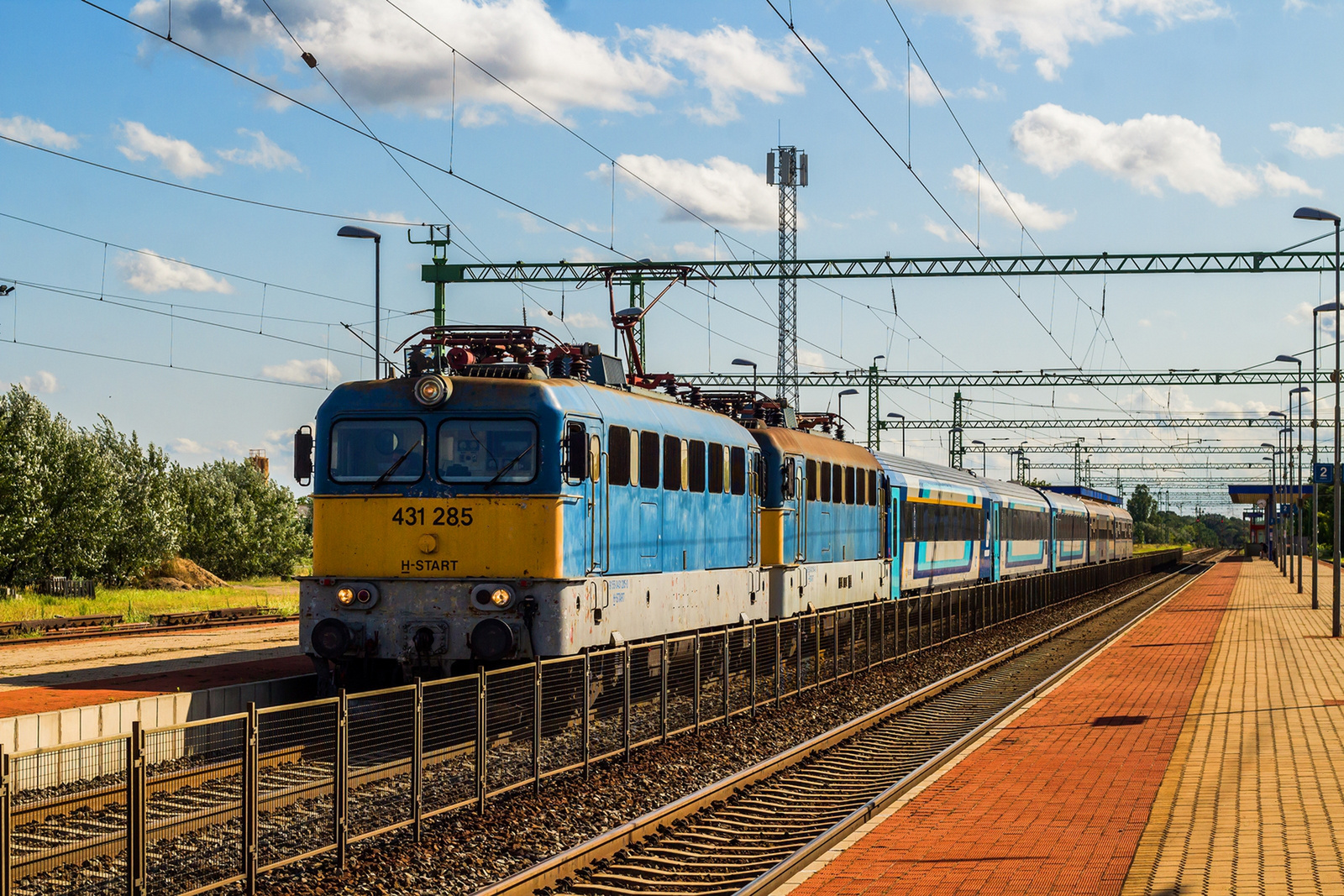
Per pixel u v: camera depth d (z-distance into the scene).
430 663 15.85
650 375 21.95
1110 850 10.48
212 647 23.41
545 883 9.83
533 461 15.95
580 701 14.82
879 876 9.79
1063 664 26.98
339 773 10.16
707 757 15.70
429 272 43.16
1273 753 15.30
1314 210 32.56
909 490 34.41
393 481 16.22
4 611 31.34
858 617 24.55
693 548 20.25
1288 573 79.94
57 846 8.74
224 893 9.18
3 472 41.47
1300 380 62.88
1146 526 193.12
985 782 13.74
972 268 40.88
